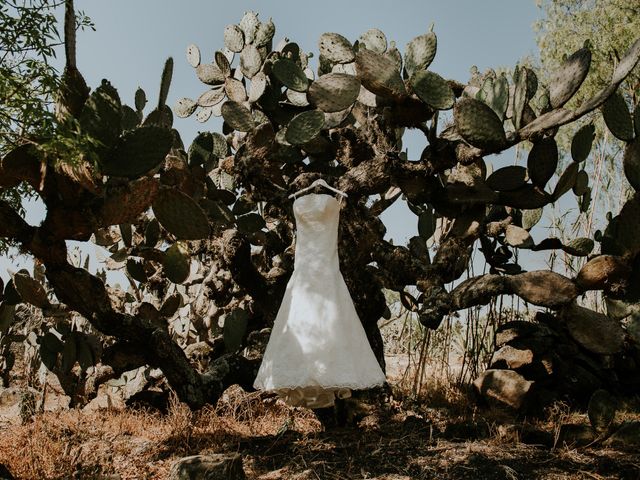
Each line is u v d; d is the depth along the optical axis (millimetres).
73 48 3721
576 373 5711
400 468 3941
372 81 4363
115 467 4273
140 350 4633
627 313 4422
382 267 4930
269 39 5730
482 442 4418
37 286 5348
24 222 3932
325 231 3703
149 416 5547
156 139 3760
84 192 3828
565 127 9516
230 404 5574
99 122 3678
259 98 5570
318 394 3674
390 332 9594
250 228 5680
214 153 6332
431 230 6203
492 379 5336
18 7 3508
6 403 5934
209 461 3744
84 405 5965
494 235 6191
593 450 4258
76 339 5539
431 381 6273
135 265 5844
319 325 3467
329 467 4016
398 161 4773
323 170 5625
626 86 8703
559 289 4418
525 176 4898
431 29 4719
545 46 10398
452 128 4812
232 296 5988
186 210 4074
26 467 4137
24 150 3580
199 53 6516
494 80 4598
